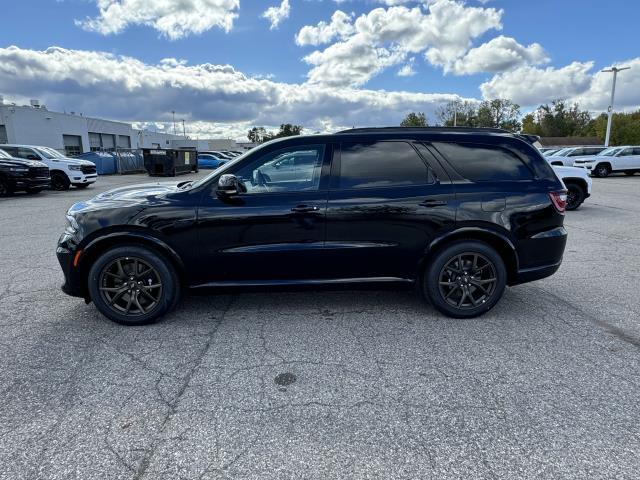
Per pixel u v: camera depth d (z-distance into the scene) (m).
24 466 2.03
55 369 2.94
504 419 2.37
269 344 3.31
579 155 23.11
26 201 12.77
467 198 3.61
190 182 4.34
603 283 4.77
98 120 47.91
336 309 4.02
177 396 2.62
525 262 3.72
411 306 4.08
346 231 3.57
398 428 2.30
